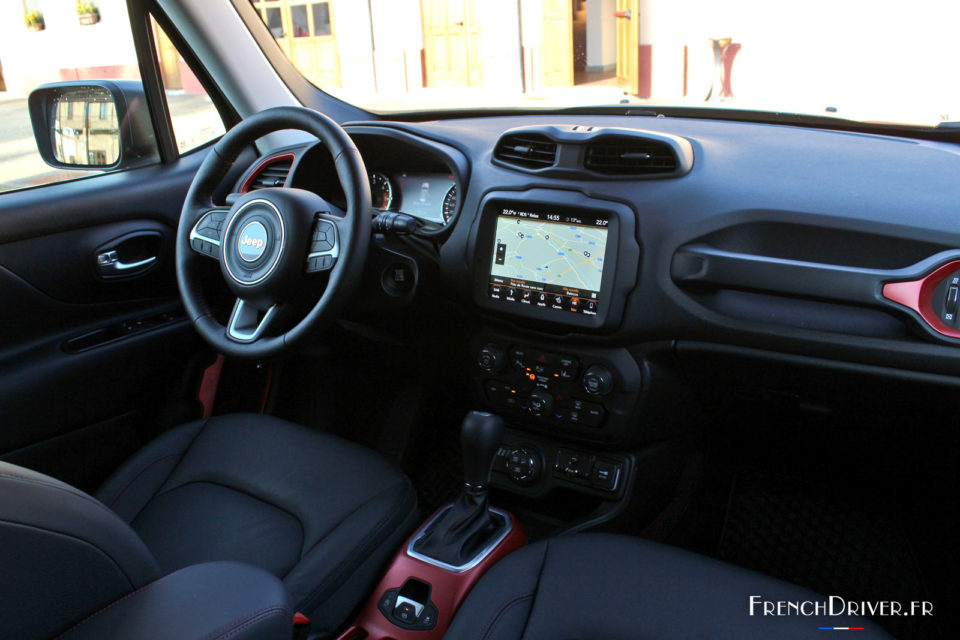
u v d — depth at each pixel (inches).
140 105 69.9
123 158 70.1
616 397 60.3
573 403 62.3
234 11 74.4
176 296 71.7
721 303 55.6
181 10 69.9
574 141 57.1
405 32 344.8
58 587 25.3
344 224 49.9
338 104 84.0
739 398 63.7
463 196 62.7
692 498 72.5
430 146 63.7
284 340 50.1
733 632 37.1
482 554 51.7
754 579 40.9
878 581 63.8
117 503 51.9
